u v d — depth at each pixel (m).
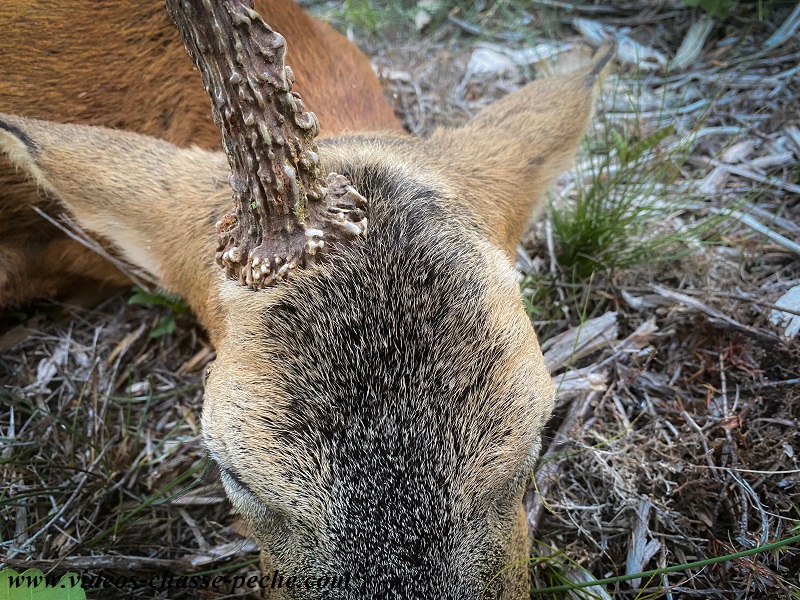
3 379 0.35
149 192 0.25
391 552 0.18
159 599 0.27
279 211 0.18
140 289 0.36
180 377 0.34
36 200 0.32
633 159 0.37
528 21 0.50
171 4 0.16
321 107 0.30
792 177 0.39
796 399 0.30
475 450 0.18
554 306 0.35
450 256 0.19
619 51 0.47
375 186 0.20
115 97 0.31
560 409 0.31
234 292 0.19
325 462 0.18
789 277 0.35
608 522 0.29
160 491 0.30
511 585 0.20
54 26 0.30
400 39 0.50
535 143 0.27
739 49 0.45
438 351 0.18
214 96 0.17
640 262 0.35
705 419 0.30
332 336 0.18
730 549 0.27
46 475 0.31
